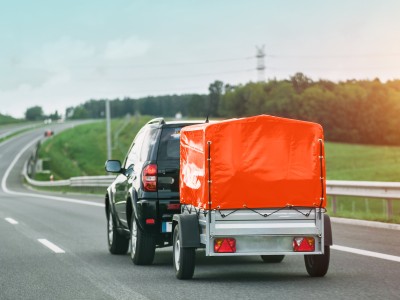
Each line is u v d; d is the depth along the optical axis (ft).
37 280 30.53
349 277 29.84
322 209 29.40
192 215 30.27
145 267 34.83
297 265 34.86
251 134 29.17
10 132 522.47
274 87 522.88
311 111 468.34
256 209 29.04
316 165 29.40
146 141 36.55
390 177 250.57
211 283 29.17
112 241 40.40
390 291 26.12
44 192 163.22
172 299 25.31
